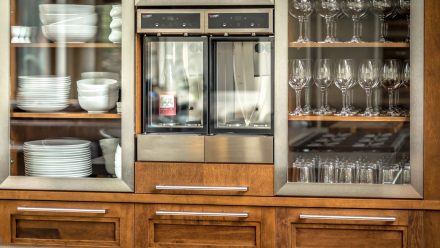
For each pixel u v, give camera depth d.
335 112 2.40
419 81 2.34
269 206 2.41
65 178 2.49
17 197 2.51
